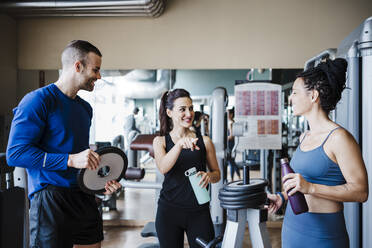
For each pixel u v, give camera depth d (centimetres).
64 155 146
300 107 126
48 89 157
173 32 401
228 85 398
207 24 399
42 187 158
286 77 395
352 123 215
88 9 357
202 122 373
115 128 407
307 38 393
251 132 397
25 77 408
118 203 397
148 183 298
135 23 403
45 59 408
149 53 404
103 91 407
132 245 327
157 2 350
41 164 143
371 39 206
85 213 170
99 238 181
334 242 119
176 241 174
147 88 405
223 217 306
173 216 172
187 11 400
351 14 389
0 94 373
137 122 406
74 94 167
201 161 177
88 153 144
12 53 397
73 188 165
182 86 402
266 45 396
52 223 156
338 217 120
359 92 214
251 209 129
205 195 165
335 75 118
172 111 182
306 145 127
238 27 398
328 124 122
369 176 206
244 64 398
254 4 396
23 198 106
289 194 116
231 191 124
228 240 128
